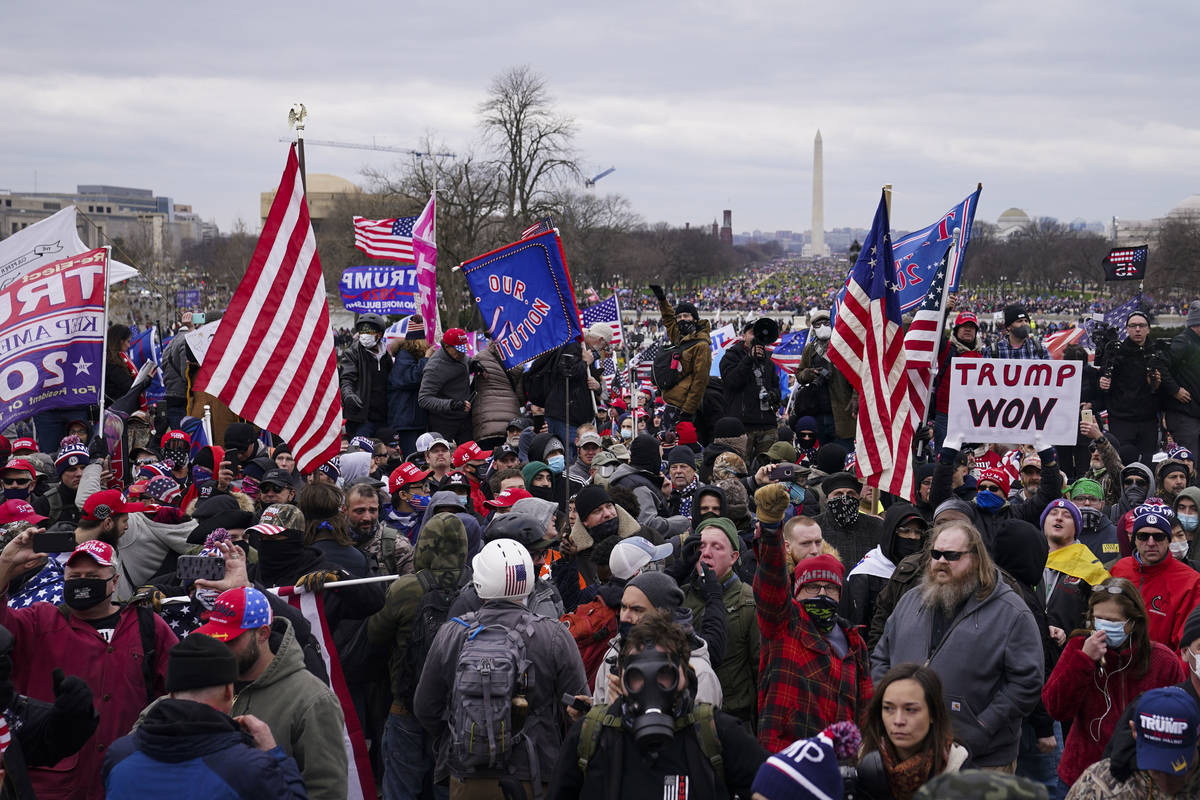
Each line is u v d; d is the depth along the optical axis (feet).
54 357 30.76
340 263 261.85
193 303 180.04
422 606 21.13
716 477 30.04
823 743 12.25
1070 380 26.08
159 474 30.68
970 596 19.83
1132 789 15.02
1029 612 19.72
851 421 46.09
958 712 19.17
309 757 16.88
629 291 432.66
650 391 84.17
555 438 36.11
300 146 32.65
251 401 26.86
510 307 36.32
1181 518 28.76
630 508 26.40
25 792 15.61
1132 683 19.20
